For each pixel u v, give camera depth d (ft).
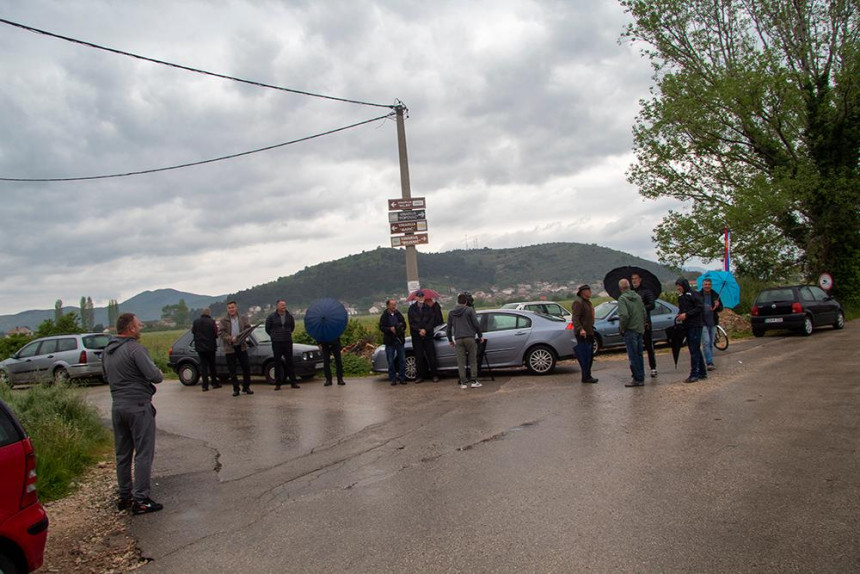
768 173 88.28
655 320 59.57
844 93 81.61
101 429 31.76
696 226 85.66
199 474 23.94
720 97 82.12
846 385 32.65
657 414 27.99
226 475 23.47
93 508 20.77
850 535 14.01
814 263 90.94
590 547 14.11
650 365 40.24
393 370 45.96
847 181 82.79
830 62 85.05
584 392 35.60
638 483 18.40
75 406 31.14
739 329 71.15
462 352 40.93
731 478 18.35
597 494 17.69
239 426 32.91
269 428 31.71
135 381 20.27
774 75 82.58
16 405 29.58
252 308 389.80
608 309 59.11
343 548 15.25
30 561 13.33
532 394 36.19
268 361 50.78
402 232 55.88
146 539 17.34
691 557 13.29
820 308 67.10
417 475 21.07
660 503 16.63
